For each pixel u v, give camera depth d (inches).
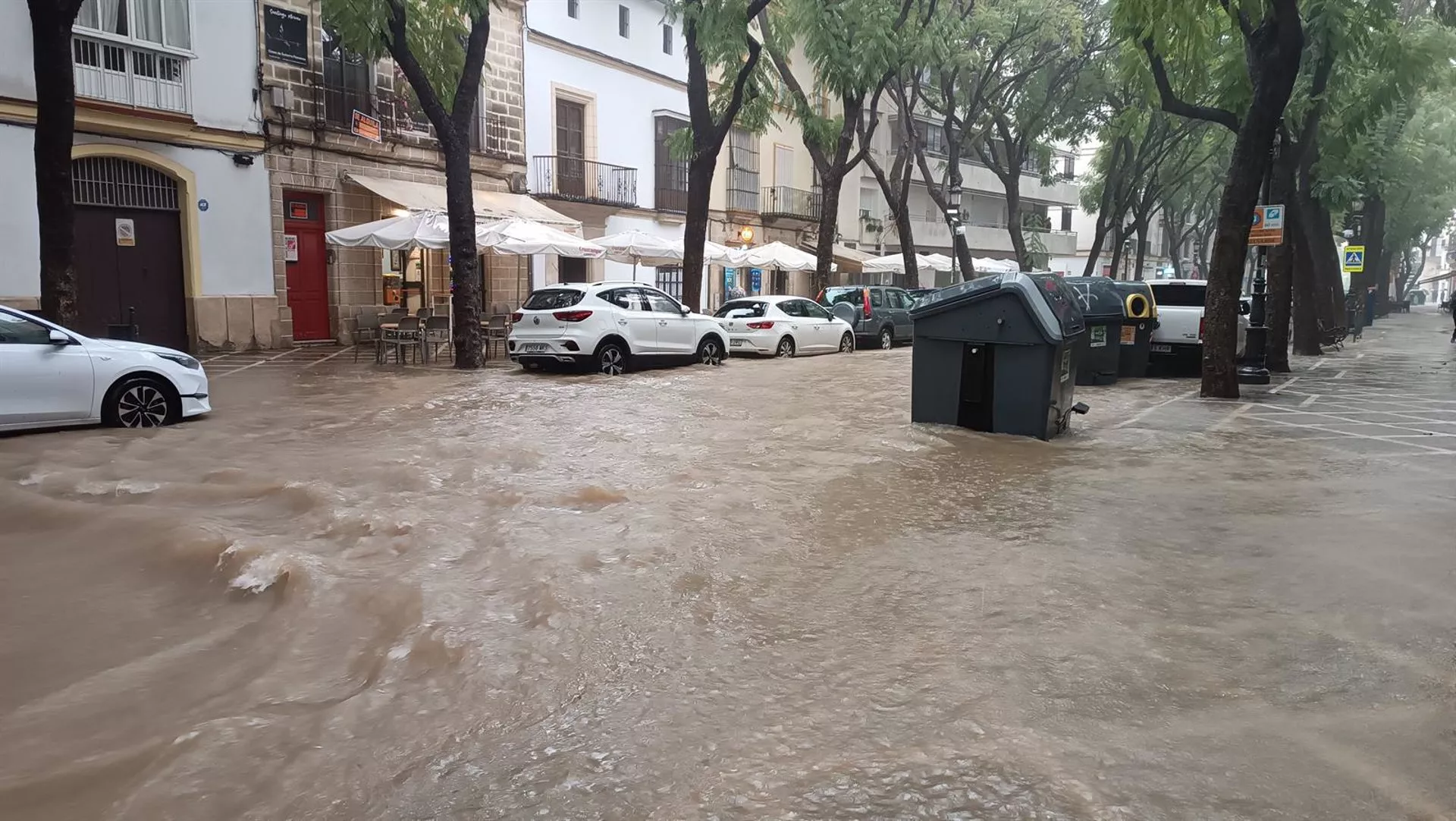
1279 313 665.0
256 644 154.9
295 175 780.6
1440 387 565.0
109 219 674.2
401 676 140.9
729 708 130.9
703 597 175.3
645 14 1147.3
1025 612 169.2
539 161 1018.7
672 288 1253.1
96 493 253.9
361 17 563.8
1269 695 134.1
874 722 126.3
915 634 158.6
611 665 145.2
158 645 155.5
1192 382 604.1
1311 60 605.3
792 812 104.3
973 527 228.2
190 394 388.2
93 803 108.1
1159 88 492.1
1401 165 1163.3
